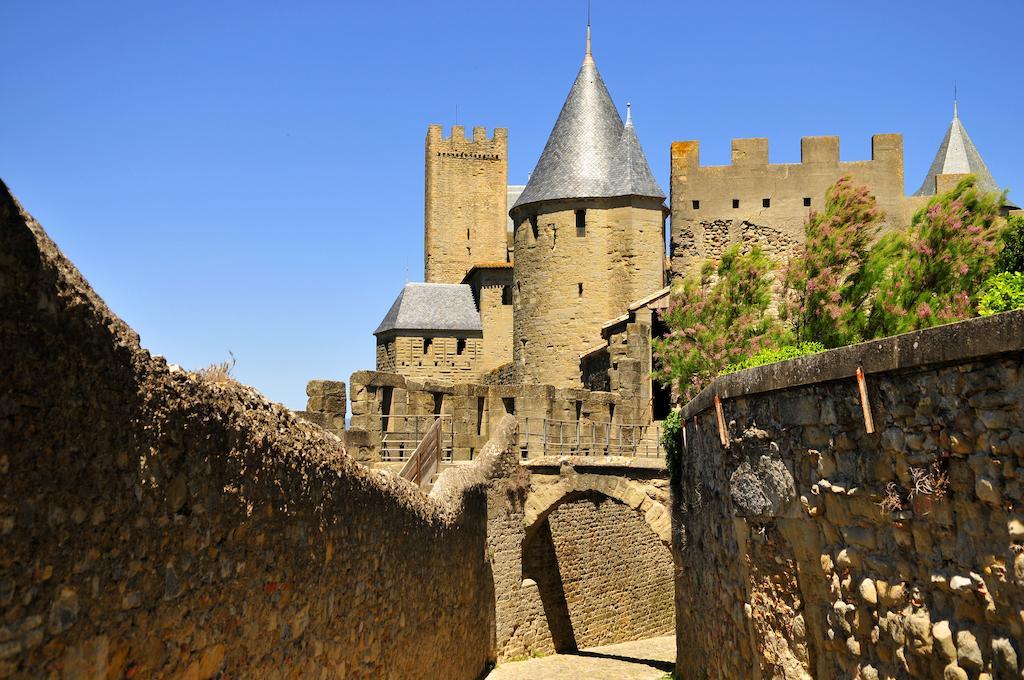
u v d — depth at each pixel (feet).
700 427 41.01
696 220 136.36
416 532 46.98
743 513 31.76
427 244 286.66
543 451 89.40
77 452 18.65
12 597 16.92
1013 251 69.41
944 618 19.60
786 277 79.77
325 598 33.06
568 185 165.48
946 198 72.43
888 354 21.27
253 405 27.43
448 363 224.12
